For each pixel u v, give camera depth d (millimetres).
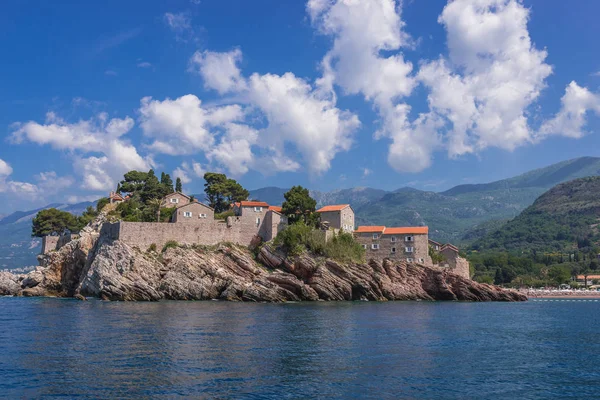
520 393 41031
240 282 124688
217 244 136875
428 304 128375
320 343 59562
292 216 151875
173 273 121812
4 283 143500
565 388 42688
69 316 81750
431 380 44000
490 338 68000
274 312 93812
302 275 134375
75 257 134875
